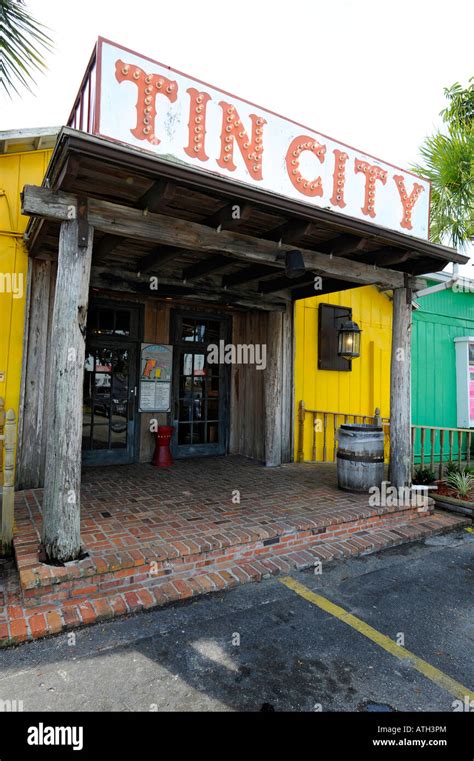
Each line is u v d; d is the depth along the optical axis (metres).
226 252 3.68
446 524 4.59
